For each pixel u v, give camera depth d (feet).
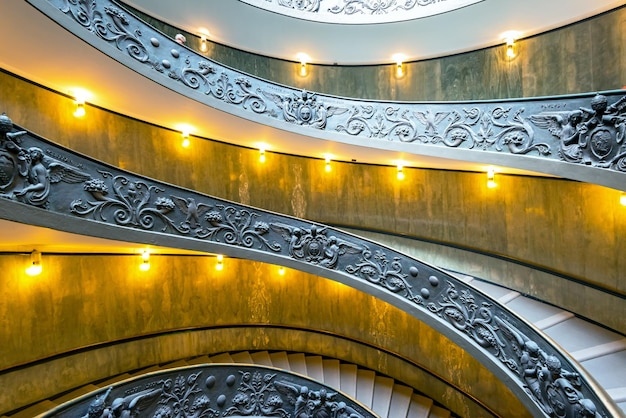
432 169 34.09
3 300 20.84
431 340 33.24
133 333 27.40
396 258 25.98
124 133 27.53
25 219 14.64
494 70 33.32
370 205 36.19
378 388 33.24
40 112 22.91
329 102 29.63
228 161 33.50
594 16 27.71
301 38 35.27
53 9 16.93
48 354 22.50
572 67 28.91
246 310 34.17
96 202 17.85
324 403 26.94
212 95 25.44
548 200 27.48
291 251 26.58
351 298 36.35
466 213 32.19
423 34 33.83
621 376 18.49
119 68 21.33
